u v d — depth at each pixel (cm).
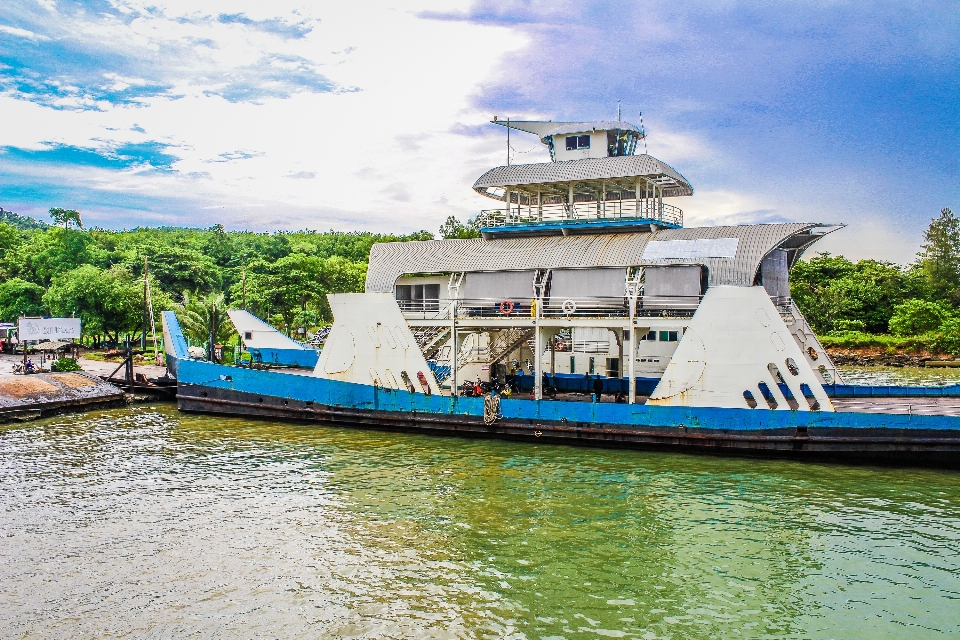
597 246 3331
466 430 3173
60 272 9119
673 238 3180
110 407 4094
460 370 3788
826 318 8600
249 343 4906
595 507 2205
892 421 2550
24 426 3506
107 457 2839
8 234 10319
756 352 2731
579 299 3184
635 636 1472
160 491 2377
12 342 6322
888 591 1655
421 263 3672
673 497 2288
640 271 3022
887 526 2030
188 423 3575
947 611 1563
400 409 3322
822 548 1884
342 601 1608
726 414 2758
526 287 3425
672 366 2844
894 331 8294
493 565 1792
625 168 3434
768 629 1498
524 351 3869
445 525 2056
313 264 7975
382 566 1786
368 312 3456
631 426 2895
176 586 1677
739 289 2745
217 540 1947
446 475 2558
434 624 1511
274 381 3659
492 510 2183
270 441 3127
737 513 2142
